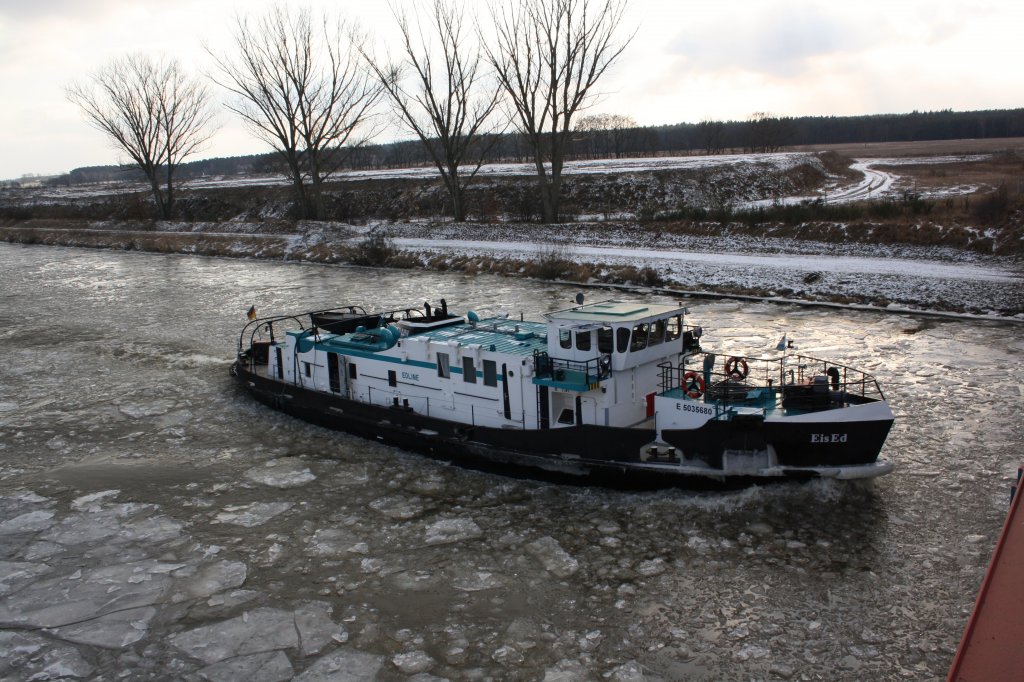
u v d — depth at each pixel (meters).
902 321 31.27
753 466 15.65
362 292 43.34
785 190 76.50
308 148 70.00
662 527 15.23
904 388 22.80
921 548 14.14
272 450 20.38
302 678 11.49
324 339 22.58
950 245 39.25
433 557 14.68
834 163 103.25
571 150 129.12
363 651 12.06
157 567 14.69
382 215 78.38
